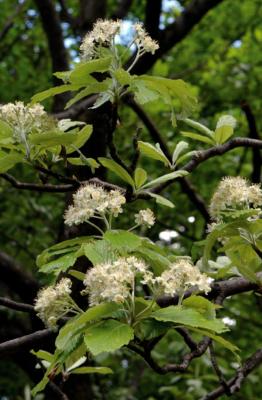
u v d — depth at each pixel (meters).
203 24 11.88
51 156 3.93
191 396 8.41
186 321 2.66
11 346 3.53
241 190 3.41
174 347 8.36
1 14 12.36
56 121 3.58
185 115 3.47
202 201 7.20
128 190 3.48
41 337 3.55
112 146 3.50
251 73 10.59
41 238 9.91
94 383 9.92
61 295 2.96
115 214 3.08
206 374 8.87
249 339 9.84
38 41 12.75
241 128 10.15
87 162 3.55
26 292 7.47
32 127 3.45
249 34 11.03
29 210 10.33
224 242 3.74
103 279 2.71
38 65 12.83
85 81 3.29
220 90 10.62
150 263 3.10
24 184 3.62
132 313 2.74
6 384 11.38
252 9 11.55
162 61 11.77
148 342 2.89
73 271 3.15
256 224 3.35
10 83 11.62
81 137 3.57
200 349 3.35
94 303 2.74
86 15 8.45
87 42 3.36
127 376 10.46
